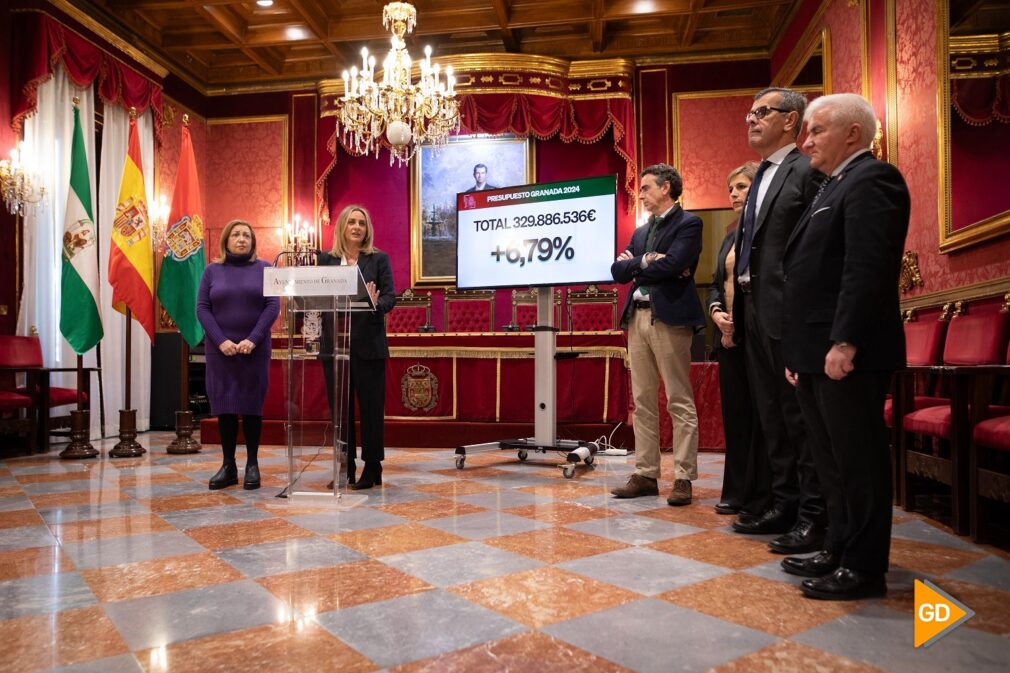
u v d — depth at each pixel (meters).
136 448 5.09
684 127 8.85
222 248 3.68
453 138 9.30
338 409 3.09
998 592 1.81
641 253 3.29
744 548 2.29
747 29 8.67
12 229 6.21
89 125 7.14
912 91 4.72
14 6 6.38
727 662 1.38
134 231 5.23
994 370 2.24
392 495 3.30
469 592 1.83
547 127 8.72
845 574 1.77
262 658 1.41
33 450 5.37
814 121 1.90
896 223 1.70
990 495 2.29
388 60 7.00
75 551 2.28
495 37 8.99
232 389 3.54
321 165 9.12
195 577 1.98
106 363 7.19
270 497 3.26
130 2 7.65
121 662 1.40
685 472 3.06
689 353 3.14
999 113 3.63
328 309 3.12
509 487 3.54
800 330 1.88
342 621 1.62
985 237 3.72
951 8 4.18
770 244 2.36
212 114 9.55
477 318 9.04
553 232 4.28
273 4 7.94
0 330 6.05
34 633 1.56
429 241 9.31
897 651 1.43
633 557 2.17
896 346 1.75
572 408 5.32
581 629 1.56
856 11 5.79
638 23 8.64
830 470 1.93
